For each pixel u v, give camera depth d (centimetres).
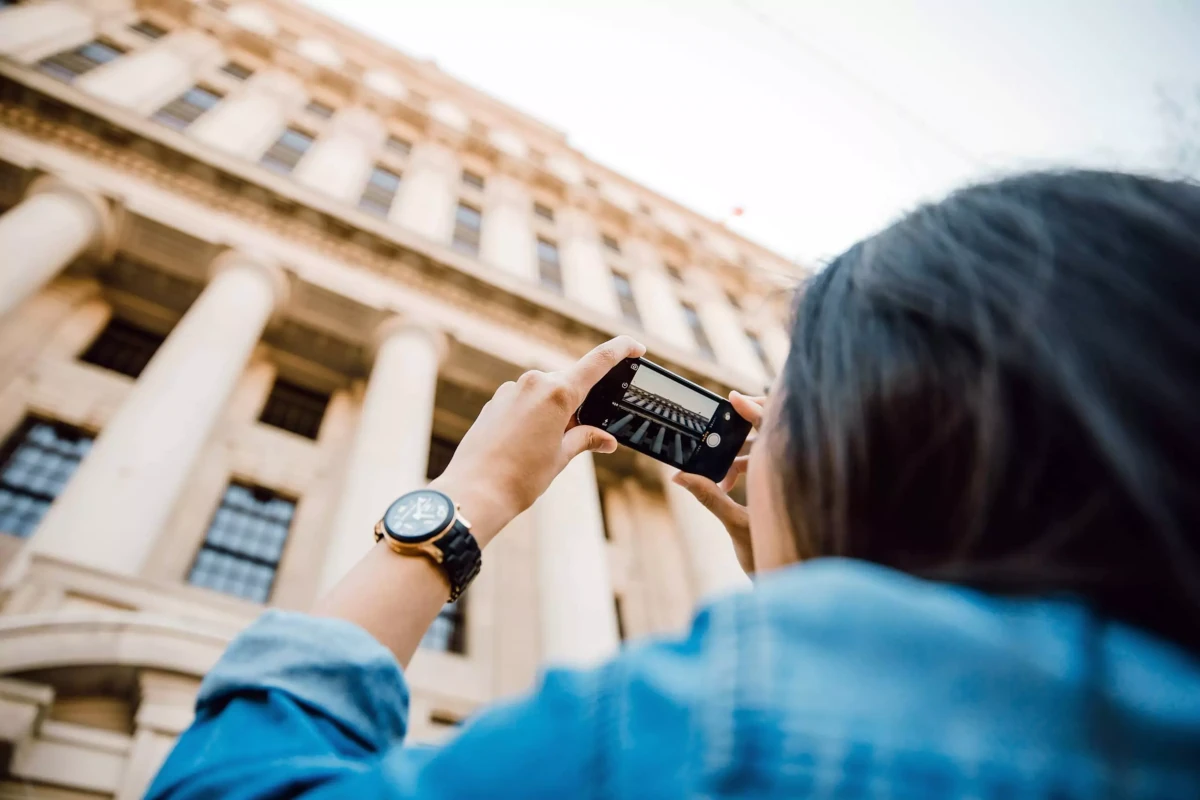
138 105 1443
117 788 475
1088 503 42
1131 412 42
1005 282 54
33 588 555
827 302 74
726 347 2067
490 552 1177
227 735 62
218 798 55
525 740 43
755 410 166
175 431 787
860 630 38
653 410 166
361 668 71
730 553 1233
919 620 38
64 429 950
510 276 1513
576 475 1212
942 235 66
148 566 841
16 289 886
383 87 2292
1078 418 42
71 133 1189
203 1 2023
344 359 1357
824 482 59
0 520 796
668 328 1955
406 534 94
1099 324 47
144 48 1705
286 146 1697
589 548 1082
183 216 1198
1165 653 38
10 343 1000
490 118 2638
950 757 32
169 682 532
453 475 110
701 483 149
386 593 89
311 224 1338
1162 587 38
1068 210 59
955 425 51
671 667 42
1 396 930
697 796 33
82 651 504
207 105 1675
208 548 920
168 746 506
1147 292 48
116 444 738
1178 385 42
